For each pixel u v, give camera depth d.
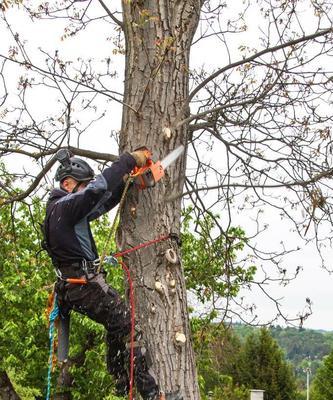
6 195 6.42
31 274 15.17
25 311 16.80
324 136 5.66
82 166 4.50
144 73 4.91
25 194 5.82
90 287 4.27
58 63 5.63
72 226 4.26
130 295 4.57
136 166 4.37
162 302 4.62
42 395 18.91
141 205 4.69
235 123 5.68
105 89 5.49
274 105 5.63
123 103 4.79
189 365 4.62
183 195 4.76
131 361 4.30
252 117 5.64
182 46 5.00
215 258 6.34
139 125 4.84
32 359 18.03
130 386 4.27
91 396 17.75
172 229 4.78
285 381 42.38
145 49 4.93
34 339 17.19
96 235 15.24
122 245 4.75
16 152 5.61
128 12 5.01
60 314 4.53
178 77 4.95
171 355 4.56
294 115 5.72
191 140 5.89
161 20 4.96
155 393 4.41
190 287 6.47
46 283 15.63
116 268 14.62
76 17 5.61
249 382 42.09
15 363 18.05
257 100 5.40
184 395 4.54
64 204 4.21
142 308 4.63
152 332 4.58
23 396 22.48
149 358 4.43
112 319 4.30
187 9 5.05
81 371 17.61
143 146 4.59
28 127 5.60
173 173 4.83
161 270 4.67
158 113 4.84
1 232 6.52
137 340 4.39
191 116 4.93
